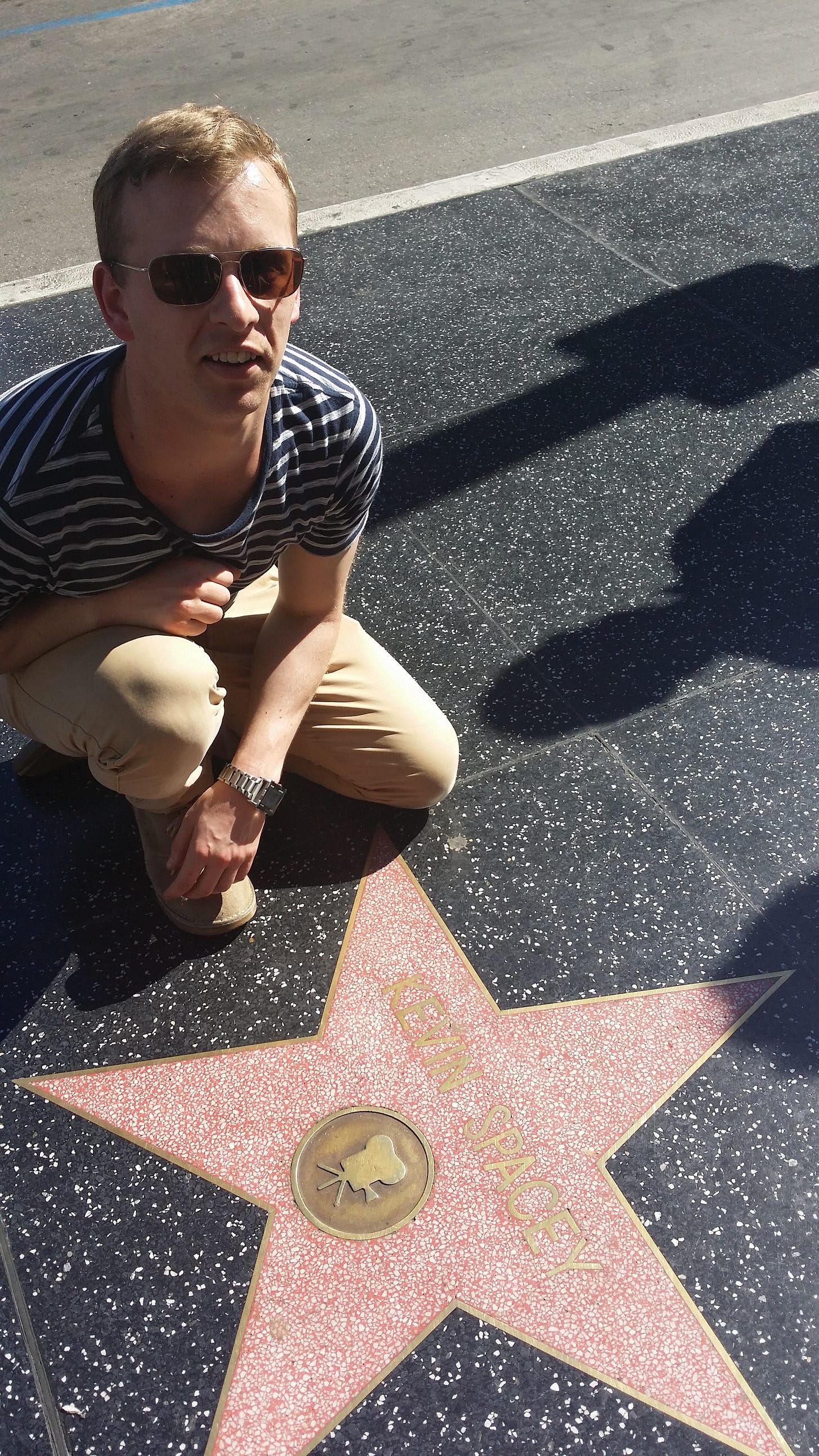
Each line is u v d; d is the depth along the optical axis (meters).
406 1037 1.90
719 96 5.72
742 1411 1.48
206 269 1.40
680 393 3.52
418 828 2.25
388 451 3.32
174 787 1.86
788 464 3.21
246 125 1.45
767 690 2.53
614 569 2.88
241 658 2.11
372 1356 1.54
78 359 1.69
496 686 2.56
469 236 4.43
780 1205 1.69
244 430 1.57
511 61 6.27
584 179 4.84
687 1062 1.86
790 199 4.62
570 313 3.93
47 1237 1.67
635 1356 1.54
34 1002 1.96
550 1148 1.75
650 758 2.38
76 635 1.77
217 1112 1.80
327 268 4.25
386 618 2.75
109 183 1.44
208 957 2.02
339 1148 1.75
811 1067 1.85
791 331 3.80
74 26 7.15
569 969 2.00
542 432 3.38
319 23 6.98
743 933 2.05
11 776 2.36
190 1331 1.56
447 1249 1.64
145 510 1.61
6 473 1.54
